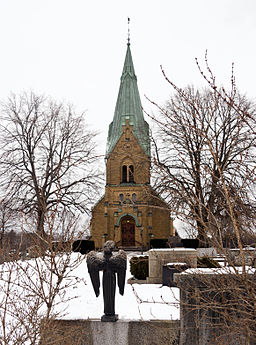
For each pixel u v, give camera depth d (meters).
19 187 29.39
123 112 57.41
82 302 10.62
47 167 30.86
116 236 52.38
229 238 4.63
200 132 4.29
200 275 4.98
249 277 4.43
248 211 4.16
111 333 6.87
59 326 6.43
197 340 5.86
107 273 7.22
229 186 4.15
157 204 21.66
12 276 10.95
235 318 4.53
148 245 50.12
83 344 6.86
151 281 15.05
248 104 21.03
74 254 21.97
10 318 7.22
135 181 54.31
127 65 61.75
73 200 31.39
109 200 53.88
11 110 33.91
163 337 6.71
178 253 14.33
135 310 8.94
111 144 56.19
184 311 5.95
